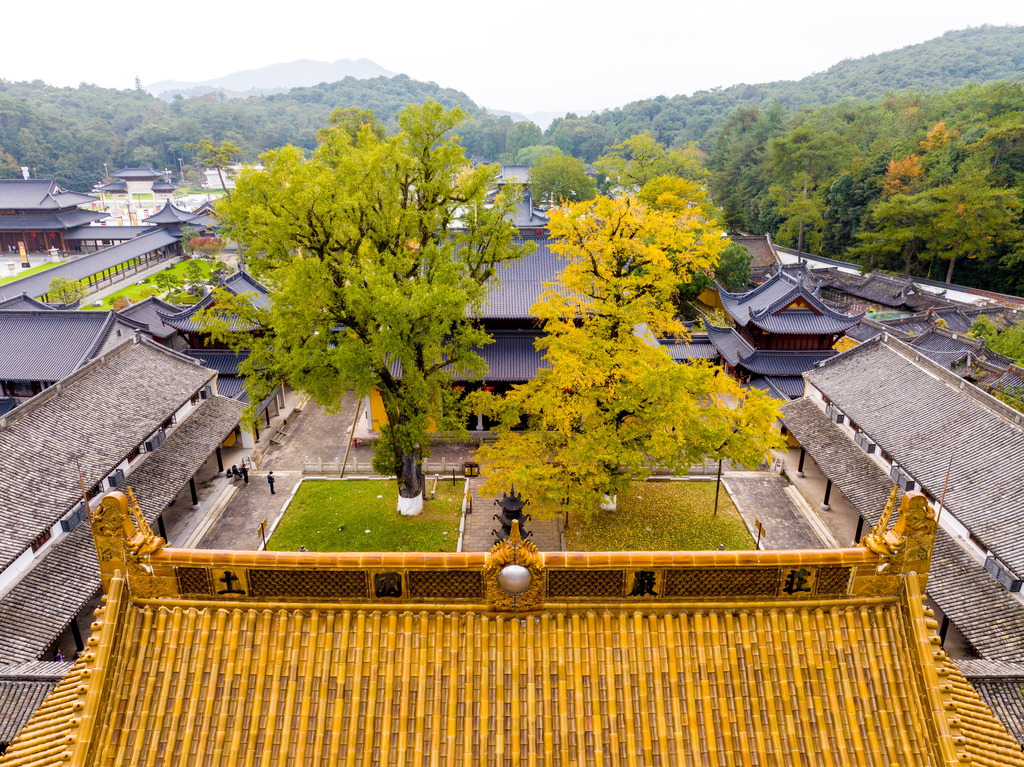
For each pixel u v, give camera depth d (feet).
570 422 99.14
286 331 91.04
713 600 31.81
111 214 455.63
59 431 95.09
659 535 108.47
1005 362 158.71
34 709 62.85
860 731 28.81
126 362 117.19
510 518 49.03
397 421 104.83
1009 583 77.92
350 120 358.43
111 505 29.89
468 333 99.14
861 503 102.68
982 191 232.94
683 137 632.38
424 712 28.94
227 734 28.58
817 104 649.61
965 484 89.10
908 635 30.81
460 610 31.53
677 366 92.22
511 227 100.68
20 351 145.89
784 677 30.09
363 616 31.19
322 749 28.12
